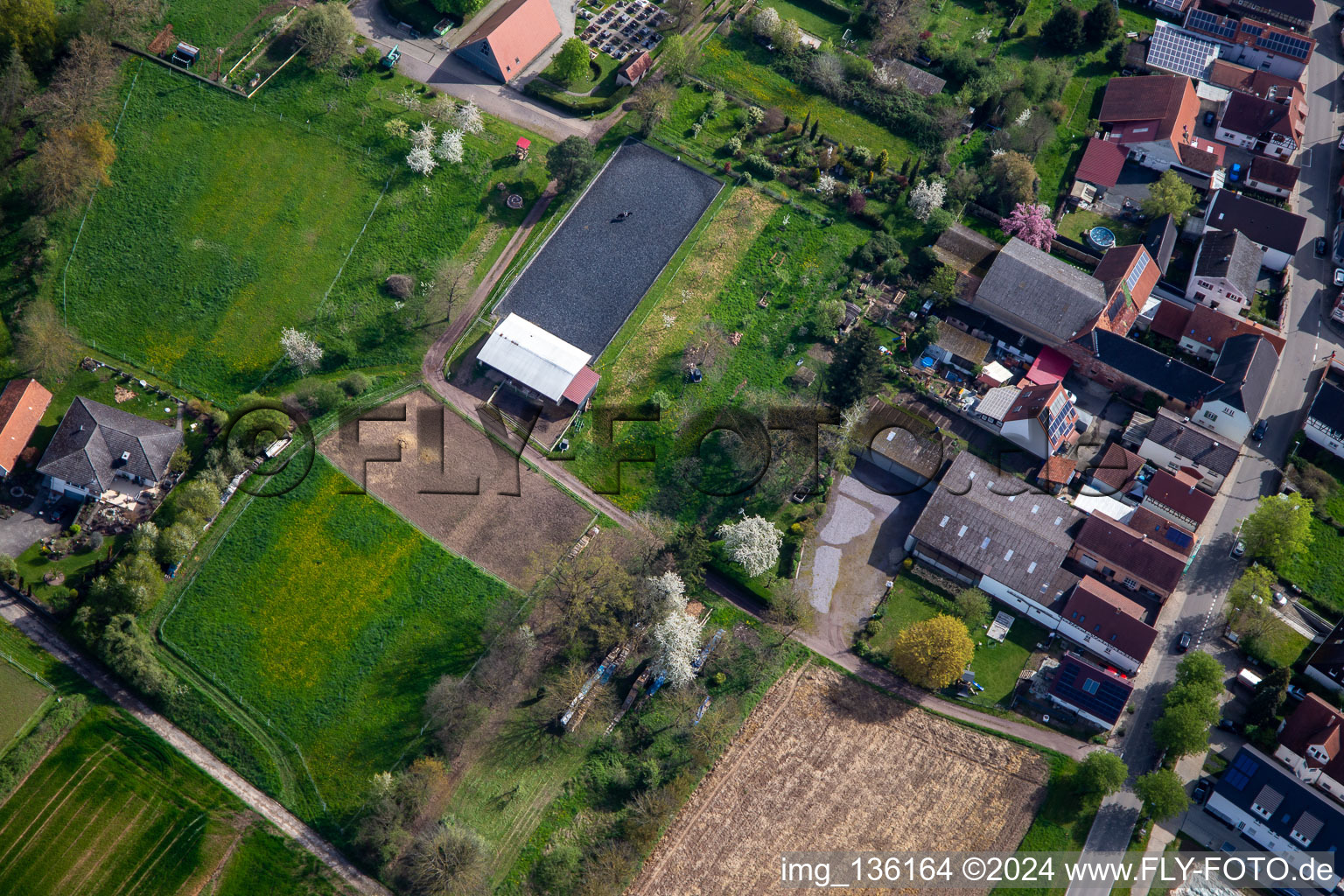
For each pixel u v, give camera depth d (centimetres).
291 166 16888
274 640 13325
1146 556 14025
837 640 14025
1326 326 16762
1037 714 13550
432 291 16125
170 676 12938
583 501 14725
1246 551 14575
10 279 15675
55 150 15812
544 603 13812
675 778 12812
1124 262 16588
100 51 17100
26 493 14138
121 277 15825
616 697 13325
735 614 14125
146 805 12369
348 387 15238
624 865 12256
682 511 14788
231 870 12088
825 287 16688
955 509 14475
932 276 16562
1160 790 12494
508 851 12350
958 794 13012
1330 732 12788
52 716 12675
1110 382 15975
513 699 13175
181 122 17038
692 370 15712
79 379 15075
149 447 14262
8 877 11912
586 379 15450
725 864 12506
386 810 12181
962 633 13350
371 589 13750
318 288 16000
